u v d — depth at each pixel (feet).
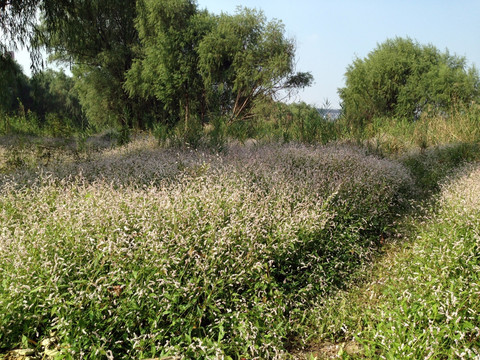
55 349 9.25
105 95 96.22
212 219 14.08
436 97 89.86
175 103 84.69
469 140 37.73
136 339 9.54
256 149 31.94
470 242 13.82
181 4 86.43
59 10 44.45
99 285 10.19
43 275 10.39
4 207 15.40
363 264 15.07
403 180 25.84
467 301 10.80
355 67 106.01
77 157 30.27
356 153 30.37
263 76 79.25
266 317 11.44
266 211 15.34
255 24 82.28
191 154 28.45
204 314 10.71
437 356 9.51
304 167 24.32
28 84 150.10
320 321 12.00
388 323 10.64
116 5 56.49
